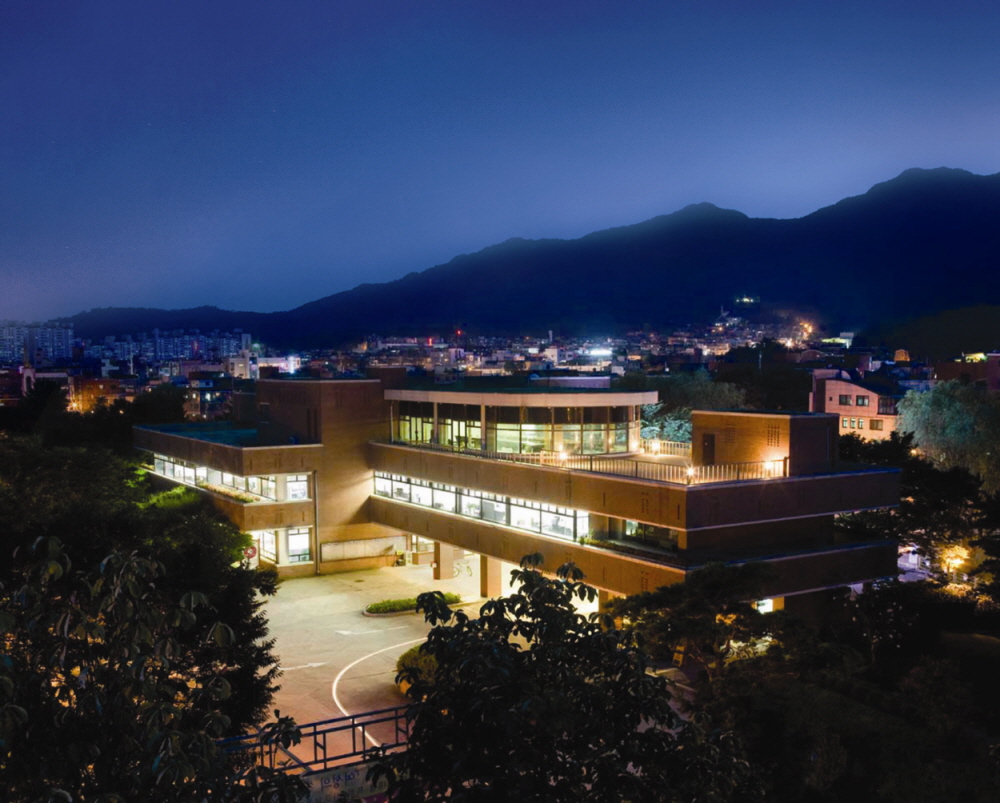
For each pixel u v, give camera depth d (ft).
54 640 35.22
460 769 34.88
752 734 79.66
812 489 135.54
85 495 162.40
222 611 84.53
